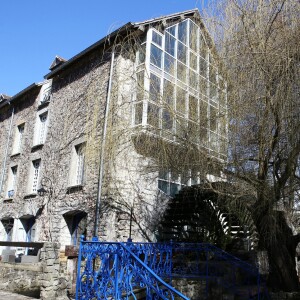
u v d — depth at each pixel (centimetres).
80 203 1188
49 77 1554
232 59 689
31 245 753
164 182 1255
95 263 685
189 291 687
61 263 720
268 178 655
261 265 930
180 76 868
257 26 662
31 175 1538
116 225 1080
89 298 595
